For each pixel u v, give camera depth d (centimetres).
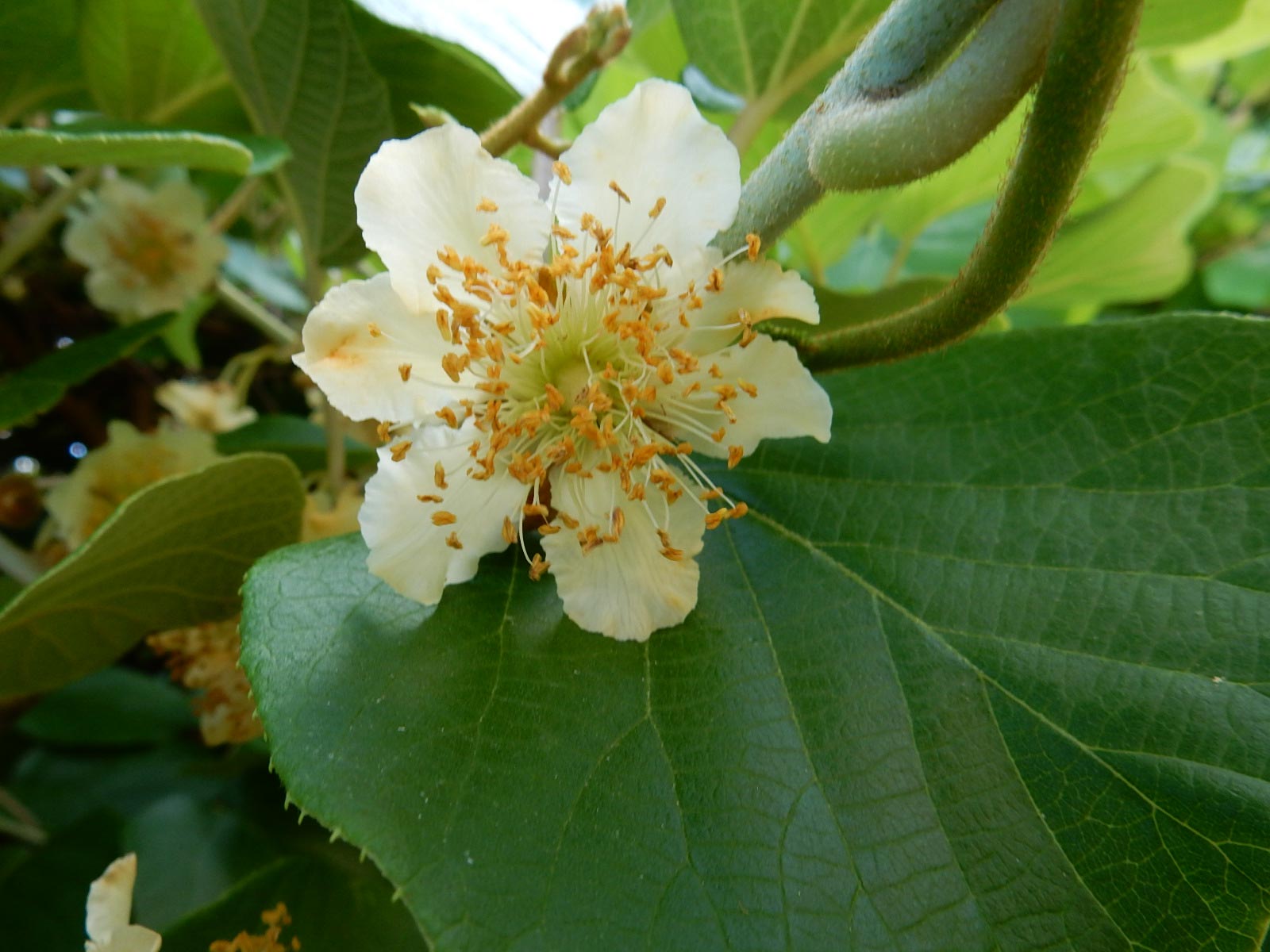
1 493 17
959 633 8
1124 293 21
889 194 18
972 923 7
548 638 8
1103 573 8
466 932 6
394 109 13
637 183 9
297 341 19
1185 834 7
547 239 9
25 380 14
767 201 9
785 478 9
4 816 17
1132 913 7
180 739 19
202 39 14
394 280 8
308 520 13
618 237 9
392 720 7
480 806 7
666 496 9
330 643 8
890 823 7
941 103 7
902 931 7
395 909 12
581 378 9
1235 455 8
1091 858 7
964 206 19
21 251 16
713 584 9
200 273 18
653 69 17
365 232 8
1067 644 8
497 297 9
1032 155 6
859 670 8
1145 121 17
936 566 8
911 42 7
